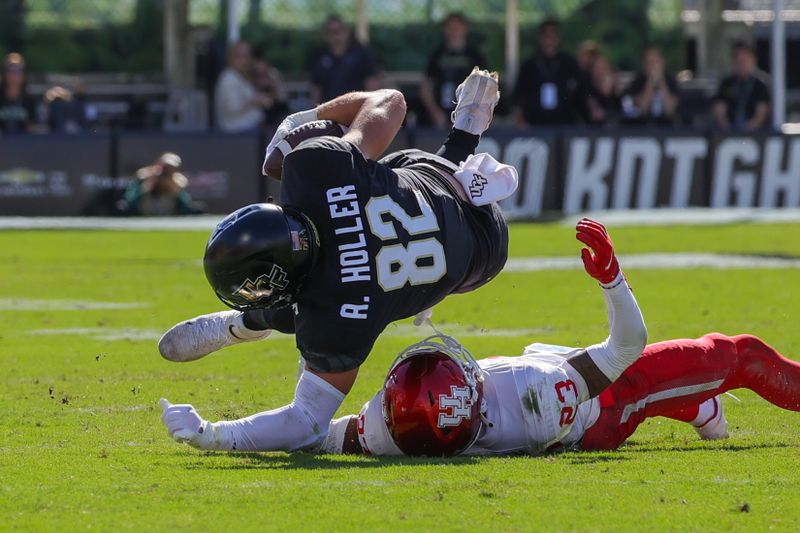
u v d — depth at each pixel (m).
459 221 16.09
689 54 95.25
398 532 12.54
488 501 13.70
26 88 71.56
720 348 16.80
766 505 13.61
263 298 15.27
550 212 63.38
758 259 45.28
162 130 67.12
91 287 38.03
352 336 15.29
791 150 65.12
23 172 60.78
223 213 61.59
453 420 15.65
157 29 95.25
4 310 33.09
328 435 16.52
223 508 13.41
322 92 63.38
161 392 21.62
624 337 15.78
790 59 91.25
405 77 85.81
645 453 16.44
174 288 37.84
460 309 33.19
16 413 19.62
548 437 16.05
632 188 64.06
